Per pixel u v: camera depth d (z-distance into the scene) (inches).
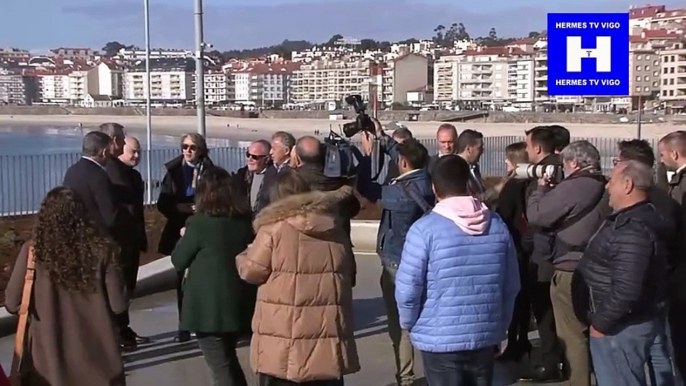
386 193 250.5
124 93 7618.1
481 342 181.3
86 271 174.7
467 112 4084.6
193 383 274.5
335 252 191.8
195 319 223.6
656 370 204.8
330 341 188.4
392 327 260.2
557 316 239.0
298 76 7047.2
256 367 191.5
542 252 260.1
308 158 230.5
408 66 5738.2
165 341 324.2
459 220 180.9
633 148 239.0
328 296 189.0
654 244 187.8
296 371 186.1
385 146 275.3
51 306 173.6
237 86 7096.5
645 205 192.1
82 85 7834.6
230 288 223.6
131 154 303.0
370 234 538.6
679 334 225.1
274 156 268.4
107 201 272.4
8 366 284.4
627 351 191.2
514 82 5349.4
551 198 232.1
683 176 234.4
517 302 289.7
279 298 187.5
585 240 230.7
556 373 272.1
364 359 303.0
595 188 229.8
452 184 184.1
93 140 275.3
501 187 282.5
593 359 198.4
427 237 180.2
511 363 292.5
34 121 5329.7
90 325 175.9
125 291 182.2
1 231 528.4
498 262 183.0
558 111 4146.2
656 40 4360.2
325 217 191.3
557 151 265.6
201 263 223.8
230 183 228.2
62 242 173.6
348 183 228.1
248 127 3850.9
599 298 193.2
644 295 187.3
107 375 176.2
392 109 4877.0
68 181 270.4
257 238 190.7
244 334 228.4
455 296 179.6
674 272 220.4
